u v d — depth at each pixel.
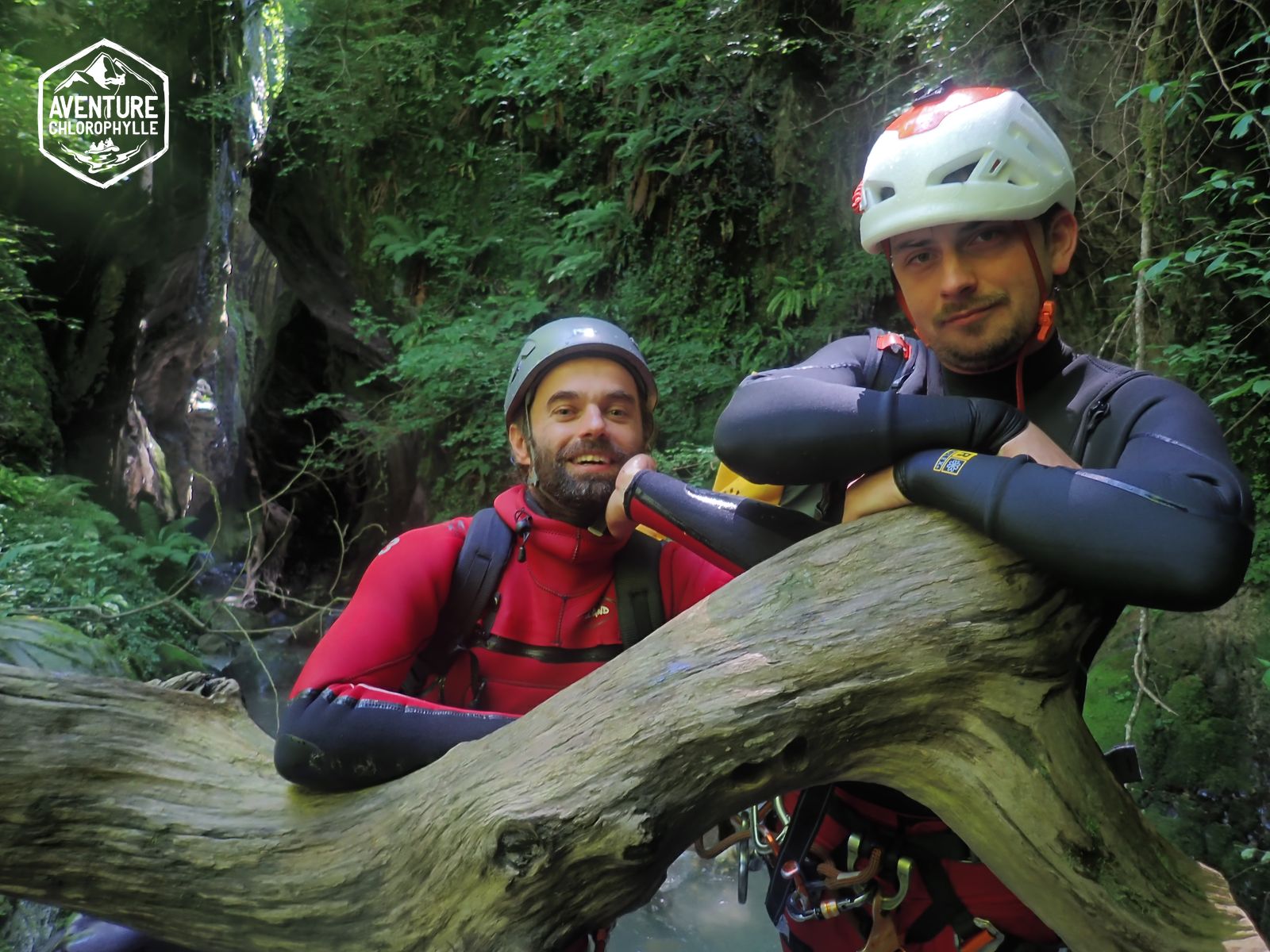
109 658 5.29
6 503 7.58
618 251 7.61
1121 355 4.62
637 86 7.18
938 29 5.33
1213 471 1.11
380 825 1.38
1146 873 1.18
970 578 1.17
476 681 1.75
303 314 13.62
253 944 1.46
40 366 10.34
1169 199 4.60
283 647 9.66
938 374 1.55
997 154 1.28
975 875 1.49
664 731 1.20
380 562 1.70
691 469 6.54
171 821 1.51
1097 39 4.84
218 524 8.55
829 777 1.24
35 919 3.47
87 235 12.45
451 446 8.63
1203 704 4.13
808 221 6.75
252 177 10.54
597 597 1.79
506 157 8.50
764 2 6.61
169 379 18.95
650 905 3.87
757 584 1.26
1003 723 1.16
